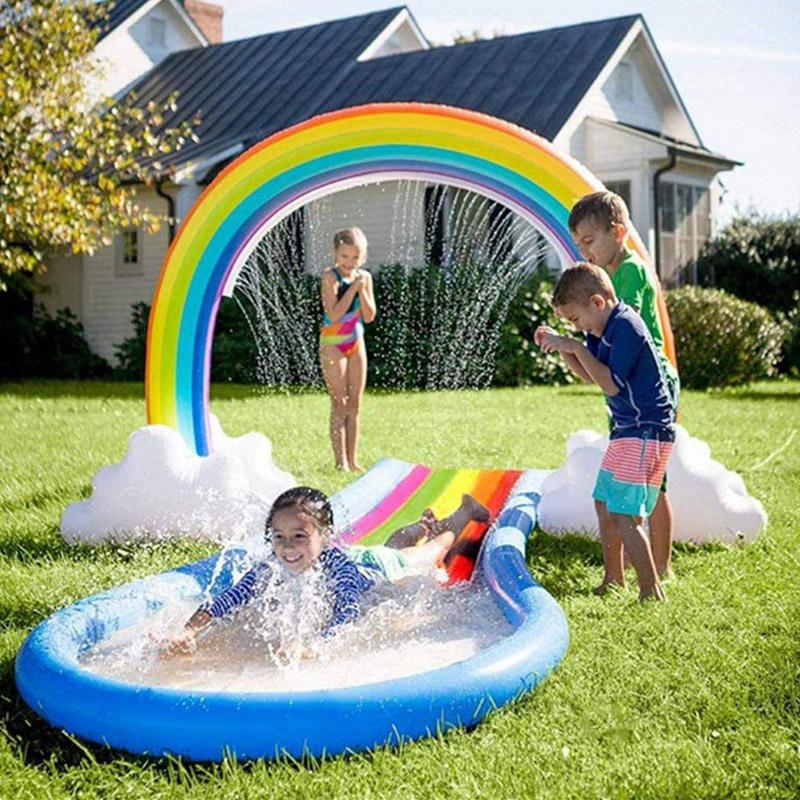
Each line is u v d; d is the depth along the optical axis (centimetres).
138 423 1211
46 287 2184
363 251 857
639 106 2236
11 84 1442
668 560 534
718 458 928
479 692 356
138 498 627
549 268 1855
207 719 337
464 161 666
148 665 413
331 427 870
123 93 2433
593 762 329
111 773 334
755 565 552
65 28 1552
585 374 497
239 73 2353
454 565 559
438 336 1730
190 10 2916
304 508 439
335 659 419
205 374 718
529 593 453
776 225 2317
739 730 349
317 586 443
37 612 488
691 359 1686
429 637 444
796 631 446
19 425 1195
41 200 1442
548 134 1866
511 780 317
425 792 314
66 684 358
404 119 665
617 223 538
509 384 1755
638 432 495
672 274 2122
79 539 625
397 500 696
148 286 2111
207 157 1986
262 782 322
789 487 779
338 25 2394
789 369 1925
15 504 737
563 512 629
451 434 1102
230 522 625
